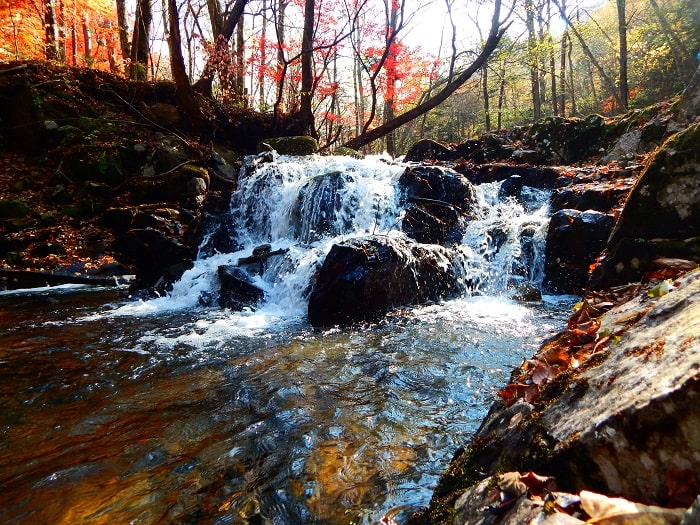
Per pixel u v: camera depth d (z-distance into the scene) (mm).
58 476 2250
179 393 3232
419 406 2885
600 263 3605
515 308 5090
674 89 16203
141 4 14391
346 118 25578
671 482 971
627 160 8516
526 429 1476
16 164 10180
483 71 23594
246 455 2393
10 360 3982
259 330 4812
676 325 1314
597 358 1551
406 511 1841
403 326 4617
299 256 6152
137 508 1987
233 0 13719
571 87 22156
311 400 3037
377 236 5477
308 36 12172
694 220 3178
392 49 13914
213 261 7133
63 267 7910
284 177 8547
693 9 15578
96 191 9727
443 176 7551
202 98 12898
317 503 1971
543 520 1012
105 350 4234
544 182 8492
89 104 11289
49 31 13586
